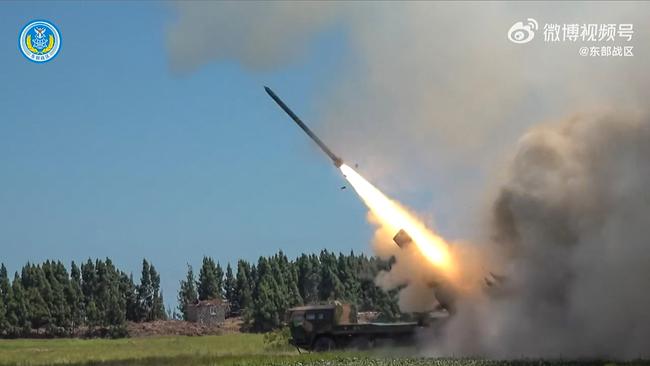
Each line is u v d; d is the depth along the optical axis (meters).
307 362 37.94
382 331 46.12
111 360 43.84
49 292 117.56
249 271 140.88
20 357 51.88
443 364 35.19
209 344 65.44
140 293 138.00
